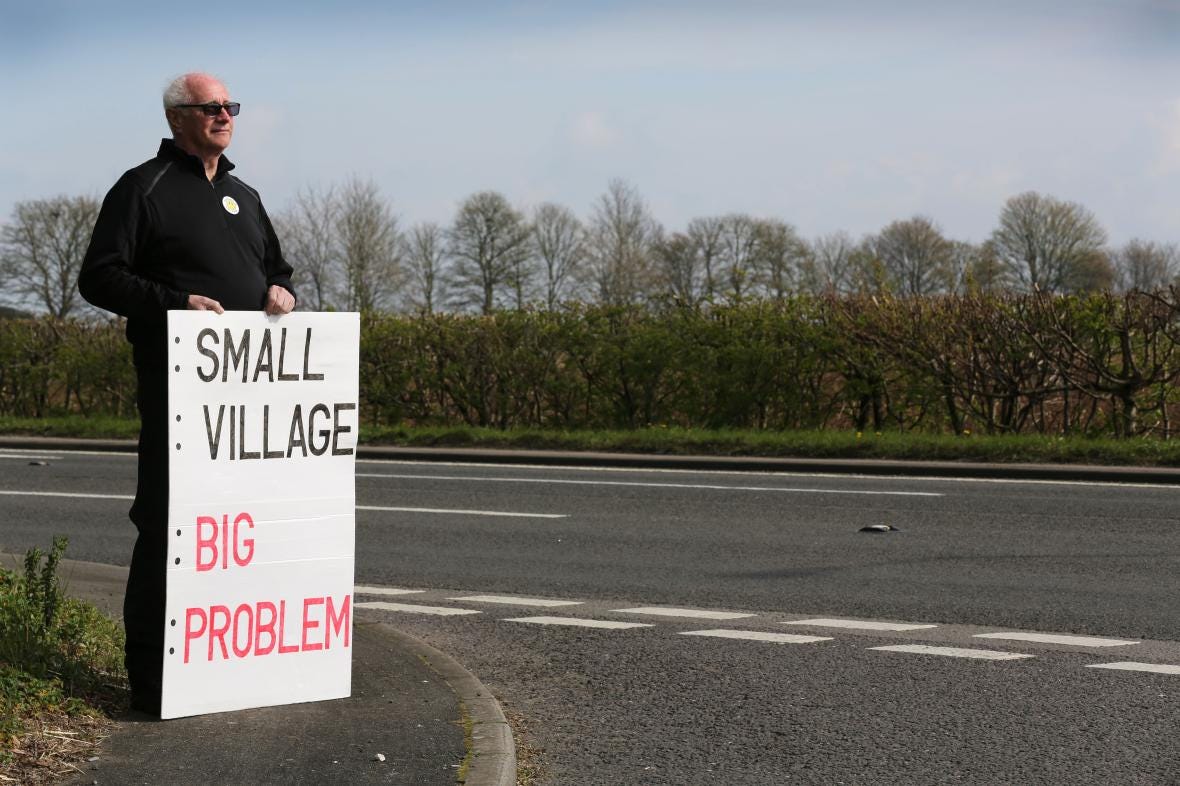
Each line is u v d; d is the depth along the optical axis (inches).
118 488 566.3
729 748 207.8
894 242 2469.2
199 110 201.9
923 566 367.2
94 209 2281.0
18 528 453.4
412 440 747.4
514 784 186.4
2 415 976.9
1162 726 217.3
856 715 225.5
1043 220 2310.5
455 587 345.4
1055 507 477.7
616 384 821.2
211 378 199.0
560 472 614.9
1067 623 296.5
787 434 689.0
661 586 343.9
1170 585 338.6
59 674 211.0
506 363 839.1
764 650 273.4
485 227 2370.8
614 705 233.8
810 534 423.2
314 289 1895.9
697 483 563.8
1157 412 706.8
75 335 971.3
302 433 207.9
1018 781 191.2
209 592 201.3
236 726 197.8
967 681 246.8
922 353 745.6
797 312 785.6
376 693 220.1
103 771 176.1
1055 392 726.5
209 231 203.0
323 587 212.1
